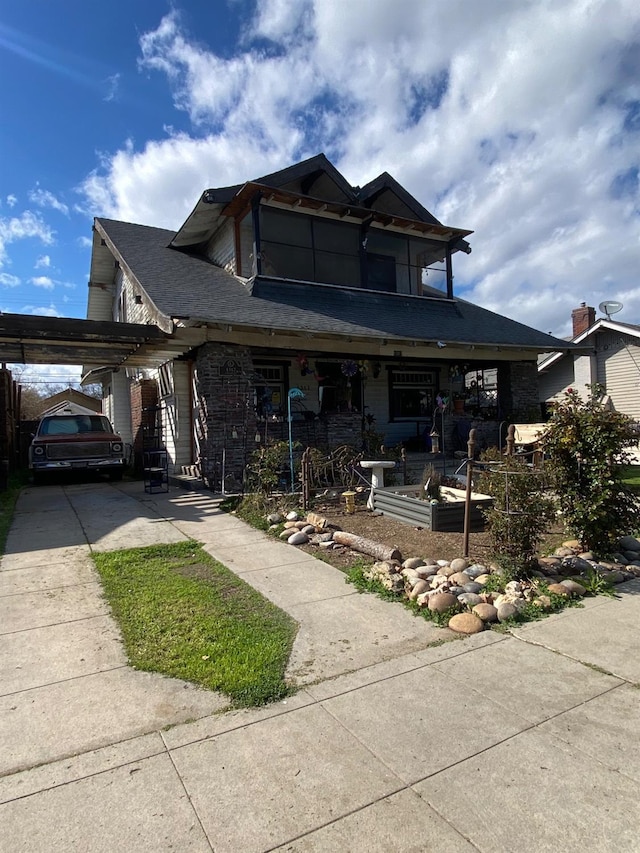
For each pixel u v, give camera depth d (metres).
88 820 2.00
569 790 2.10
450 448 14.01
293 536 6.20
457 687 2.93
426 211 13.78
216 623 3.85
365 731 2.53
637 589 4.49
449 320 13.91
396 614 4.04
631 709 2.68
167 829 1.94
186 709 2.76
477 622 3.73
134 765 2.32
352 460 8.89
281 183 11.62
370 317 12.05
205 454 9.93
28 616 4.09
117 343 9.94
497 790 2.11
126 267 11.70
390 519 7.11
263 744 2.45
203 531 6.85
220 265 13.16
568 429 5.23
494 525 4.70
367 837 1.88
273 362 13.06
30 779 2.24
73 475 13.89
